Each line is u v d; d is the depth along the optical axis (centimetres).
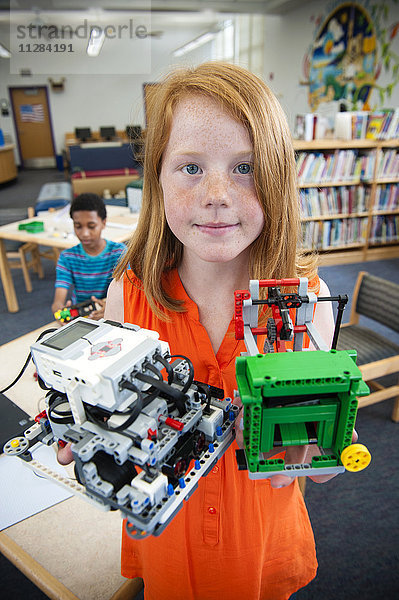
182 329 75
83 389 54
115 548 91
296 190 68
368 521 178
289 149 63
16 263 405
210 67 60
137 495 48
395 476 199
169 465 54
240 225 59
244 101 55
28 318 346
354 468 53
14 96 1113
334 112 464
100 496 51
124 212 356
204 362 74
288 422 53
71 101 1141
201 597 83
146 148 68
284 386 49
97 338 60
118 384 52
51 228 321
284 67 756
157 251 72
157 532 50
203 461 60
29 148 1177
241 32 925
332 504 186
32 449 68
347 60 582
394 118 397
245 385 53
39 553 89
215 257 59
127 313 80
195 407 60
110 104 1158
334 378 49
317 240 429
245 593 83
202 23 1035
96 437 52
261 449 55
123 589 84
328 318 80
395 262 449
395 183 441
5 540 91
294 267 71
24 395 131
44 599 146
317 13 633
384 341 220
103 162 681
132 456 50
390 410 241
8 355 157
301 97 716
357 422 232
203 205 56
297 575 92
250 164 57
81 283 227
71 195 573
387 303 219
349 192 422
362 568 159
